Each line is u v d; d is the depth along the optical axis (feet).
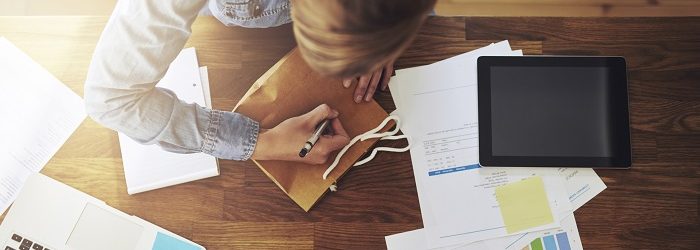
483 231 3.31
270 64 3.43
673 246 3.29
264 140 3.21
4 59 3.43
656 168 3.34
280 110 3.36
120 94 2.78
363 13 1.82
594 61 3.33
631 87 3.41
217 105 3.41
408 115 3.40
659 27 3.45
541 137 3.30
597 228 3.31
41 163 3.37
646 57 3.43
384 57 2.05
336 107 3.38
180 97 3.39
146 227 3.29
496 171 3.35
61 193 3.31
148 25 2.54
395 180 3.34
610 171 3.34
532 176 3.34
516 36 3.45
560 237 3.31
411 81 3.44
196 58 3.42
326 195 3.33
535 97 3.32
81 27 3.45
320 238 3.30
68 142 3.38
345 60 2.05
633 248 3.29
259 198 3.32
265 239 3.30
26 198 3.30
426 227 3.31
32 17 3.44
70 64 3.43
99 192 3.33
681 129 3.37
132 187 3.31
